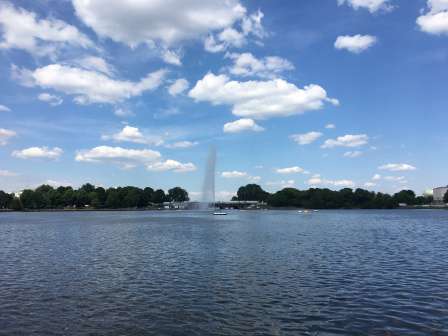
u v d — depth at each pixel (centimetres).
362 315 2038
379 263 3638
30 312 2141
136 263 3731
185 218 15075
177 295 2469
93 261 3888
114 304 2280
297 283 2791
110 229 8756
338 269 3331
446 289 2586
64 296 2470
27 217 17075
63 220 13688
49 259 4062
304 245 5162
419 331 1798
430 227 9019
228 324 1914
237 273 3178
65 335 1797
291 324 1908
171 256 4194
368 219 13612
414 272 3186
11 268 3528
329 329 1834
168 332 1816
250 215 18488
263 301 2317
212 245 5238
